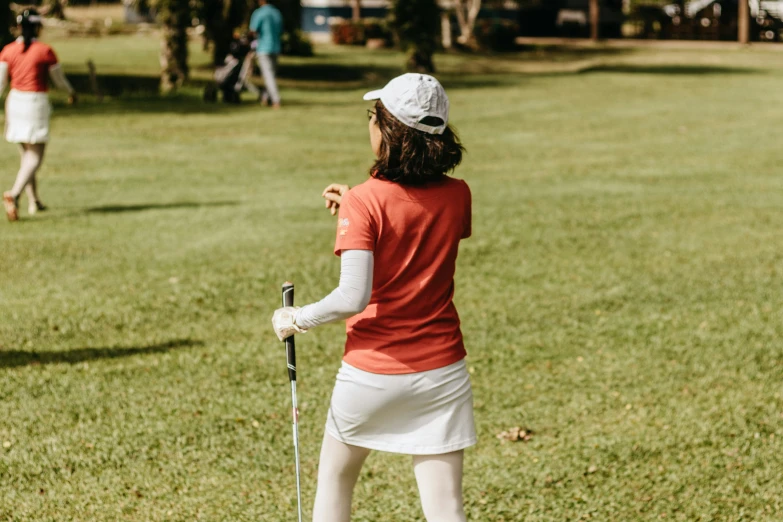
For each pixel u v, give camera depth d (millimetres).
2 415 4895
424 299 2930
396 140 2875
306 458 4531
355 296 2836
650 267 8031
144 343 6059
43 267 7754
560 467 4449
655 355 5934
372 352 2934
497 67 34625
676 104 21797
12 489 4152
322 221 9648
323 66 31359
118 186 11547
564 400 5246
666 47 46000
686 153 14609
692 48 45406
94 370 5551
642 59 38812
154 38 41688
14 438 4633
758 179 12289
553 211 10250
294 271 7754
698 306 6941
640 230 9383
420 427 2973
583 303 7012
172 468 4391
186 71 23812
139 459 4469
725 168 13172
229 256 8211
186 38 23828
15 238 8719
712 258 8328
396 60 34625
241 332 6316
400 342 2922
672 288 7398
